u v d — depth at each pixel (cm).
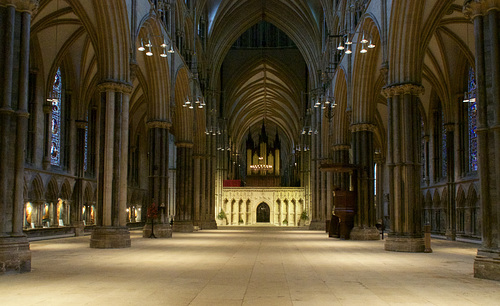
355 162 3212
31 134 3192
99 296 1012
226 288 1120
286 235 3744
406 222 2262
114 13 2369
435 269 1518
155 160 3300
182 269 1472
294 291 1085
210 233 4056
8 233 1361
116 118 2398
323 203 4794
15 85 1402
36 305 920
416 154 2305
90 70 3778
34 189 3231
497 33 1359
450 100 3606
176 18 3747
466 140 3506
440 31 3206
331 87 4238
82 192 3803
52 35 3219
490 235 1339
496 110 1340
